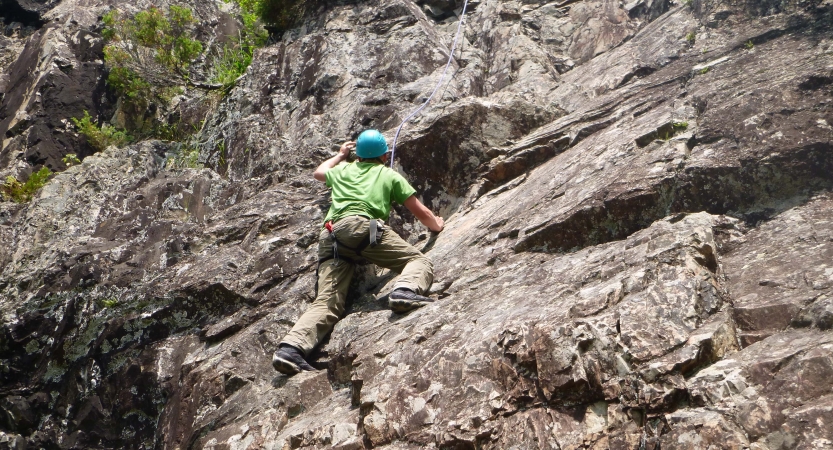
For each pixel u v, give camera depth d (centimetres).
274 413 407
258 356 465
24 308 588
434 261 477
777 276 344
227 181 714
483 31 843
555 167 518
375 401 351
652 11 818
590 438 290
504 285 410
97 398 530
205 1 1112
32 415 556
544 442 296
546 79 746
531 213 469
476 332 358
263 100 794
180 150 841
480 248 467
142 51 963
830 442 256
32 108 962
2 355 580
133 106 964
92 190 738
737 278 356
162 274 556
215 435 421
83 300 568
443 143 568
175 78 961
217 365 461
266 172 684
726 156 422
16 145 936
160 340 530
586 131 550
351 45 779
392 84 730
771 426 266
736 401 276
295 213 574
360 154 490
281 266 525
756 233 391
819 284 327
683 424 273
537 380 315
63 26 1064
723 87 497
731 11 657
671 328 310
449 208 563
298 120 740
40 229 681
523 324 334
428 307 414
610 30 812
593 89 680
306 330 440
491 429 312
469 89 727
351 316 451
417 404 338
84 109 965
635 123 512
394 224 539
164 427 478
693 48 644
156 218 661
